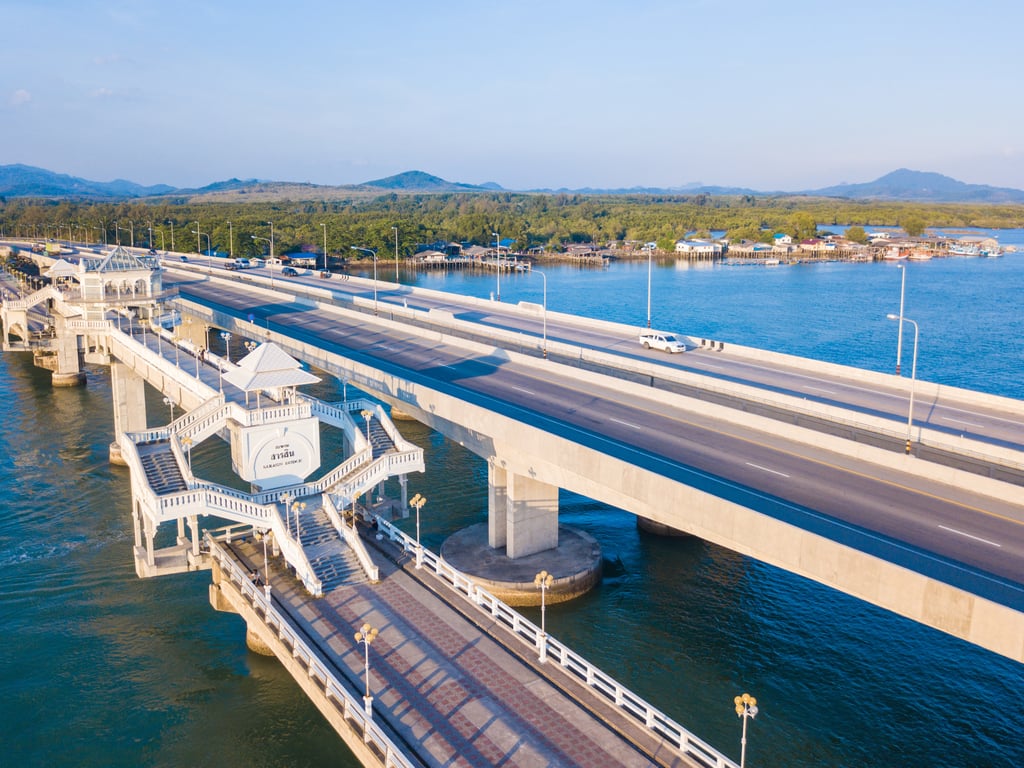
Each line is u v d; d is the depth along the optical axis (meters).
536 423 45.38
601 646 41.94
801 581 49.09
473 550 50.31
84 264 77.44
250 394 50.25
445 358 65.25
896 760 33.66
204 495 39.72
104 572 49.88
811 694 38.09
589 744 27.14
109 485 63.84
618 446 41.06
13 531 55.31
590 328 83.31
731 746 34.31
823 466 38.09
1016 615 22.94
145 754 34.69
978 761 33.66
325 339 74.12
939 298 175.12
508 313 94.75
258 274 147.25
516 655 32.53
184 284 126.62
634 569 50.59
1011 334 131.00
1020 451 39.88
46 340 98.25
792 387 56.16
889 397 53.50
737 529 31.16
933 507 32.75
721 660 40.81
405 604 36.28
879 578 26.38
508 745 27.03
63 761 34.19
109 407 86.62
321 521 42.41
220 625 44.53
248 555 41.44
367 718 27.31
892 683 39.06
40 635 43.16
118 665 40.75
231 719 36.97
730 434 43.44
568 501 61.62
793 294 183.50
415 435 76.81
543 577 32.50
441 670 31.30
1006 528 30.56
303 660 31.89
